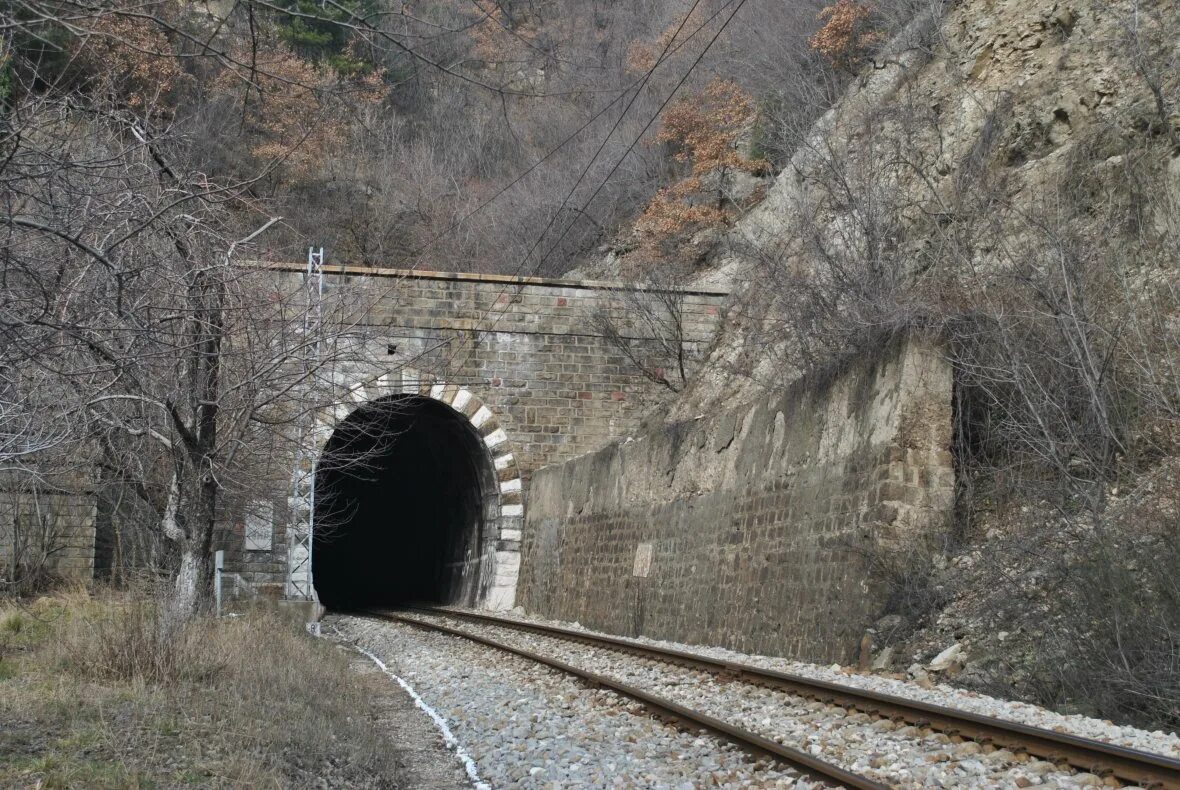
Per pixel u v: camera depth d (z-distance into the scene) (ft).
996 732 27.12
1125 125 55.93
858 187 67.92
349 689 41.93
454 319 96.84
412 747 33.40
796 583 53.93
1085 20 65.67
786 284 67.77
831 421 54.24
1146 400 44.21
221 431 57.77
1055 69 64.69
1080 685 34.78
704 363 90.84
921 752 27.30
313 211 132.57
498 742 32.50
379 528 149.89
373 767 28.53
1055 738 25.20
